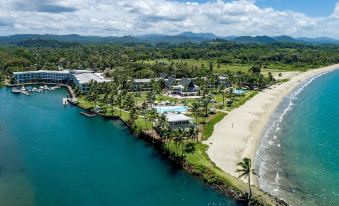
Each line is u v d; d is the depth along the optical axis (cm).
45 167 13462
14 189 11600
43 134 17775
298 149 15162
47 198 10988
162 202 10619
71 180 12294
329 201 10600
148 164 13650
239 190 10938
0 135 17525
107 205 10525
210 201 10575
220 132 17012
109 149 15475
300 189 11356
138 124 18225
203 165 12712
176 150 14250
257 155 14225
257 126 18512
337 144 15912
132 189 11538
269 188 11331
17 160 14188
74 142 16500
